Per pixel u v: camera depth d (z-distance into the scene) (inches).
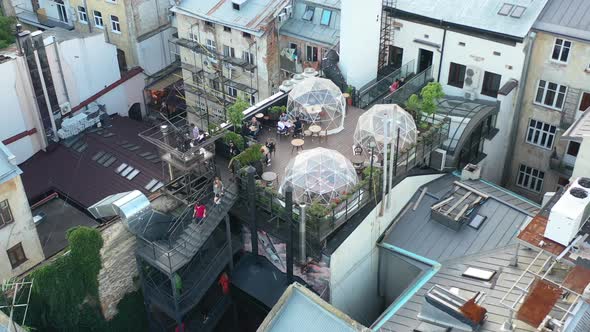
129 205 1311.5
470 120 1626.5
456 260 1348.4
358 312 1515.7
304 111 1637.6
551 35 1642.5
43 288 1317.7
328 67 1865.2
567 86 1694.1
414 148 1498.5
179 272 1391.5
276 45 2207.2
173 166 1455.5
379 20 1787.6
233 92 2383.1
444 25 1781.5
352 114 1747.0
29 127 2089.1
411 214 1512.1
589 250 1109.1
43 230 1777.8
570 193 1131.3
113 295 1430.9
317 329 1059.9
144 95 2586.1
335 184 1341.0
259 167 1444.4
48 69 2089.1
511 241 1354.6
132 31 2474.2
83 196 1974.7
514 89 1743.4
